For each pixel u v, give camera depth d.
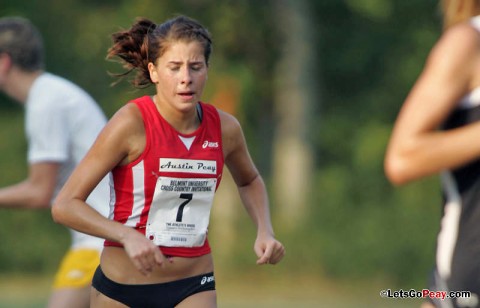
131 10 78.25
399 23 80.81
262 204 16.81
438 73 11.62
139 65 15.78
